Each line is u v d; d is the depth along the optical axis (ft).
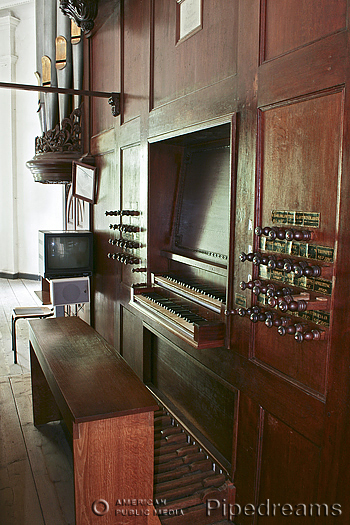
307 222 4.93
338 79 4.38
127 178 10.84
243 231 6.11
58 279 13.52
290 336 5.31
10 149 25.38
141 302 8.73
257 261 5.36
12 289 23.95
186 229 9.09
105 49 12.02
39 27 14.85
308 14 4.80
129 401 5.64
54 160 14.40
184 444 7.91
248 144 5.91
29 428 9.38
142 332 10.26
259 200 5.76
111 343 12.85
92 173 13.50
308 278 4.92
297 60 4.93
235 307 6.38
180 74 7.82
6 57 24.50
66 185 18.84
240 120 6.05
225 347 6.63
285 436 5.45
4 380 11.94
